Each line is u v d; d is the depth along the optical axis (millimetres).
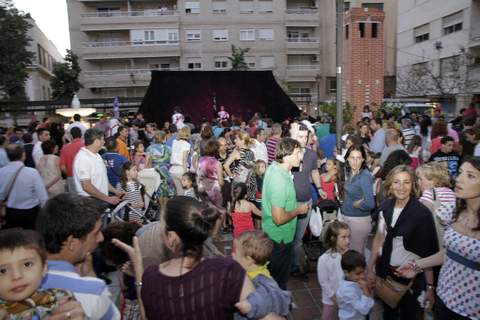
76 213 1972
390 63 38781
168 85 17391
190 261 1914
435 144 7254
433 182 3764
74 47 39531
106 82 39250
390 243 3314
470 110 12391
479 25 24797
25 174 5215
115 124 12688
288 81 39812
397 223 3270
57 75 36219
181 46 39094
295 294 4781
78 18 39250
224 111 16750
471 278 2680
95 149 5078
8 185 5160
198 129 14945
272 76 18078
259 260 2939
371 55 18109
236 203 5555
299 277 5199
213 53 39344
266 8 39281
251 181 6223
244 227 5484
